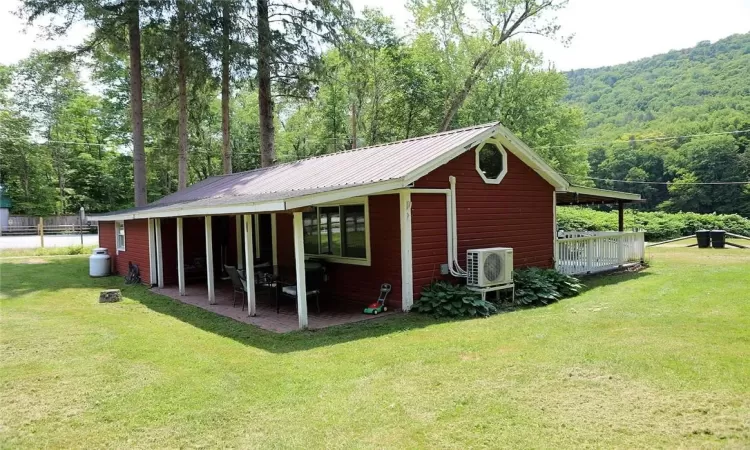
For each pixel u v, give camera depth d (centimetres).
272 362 541
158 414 404
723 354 497
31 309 922
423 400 412
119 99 3475
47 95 3638
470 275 831
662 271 1217
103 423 389
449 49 2752
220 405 419
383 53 2708
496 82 3266
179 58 1752
